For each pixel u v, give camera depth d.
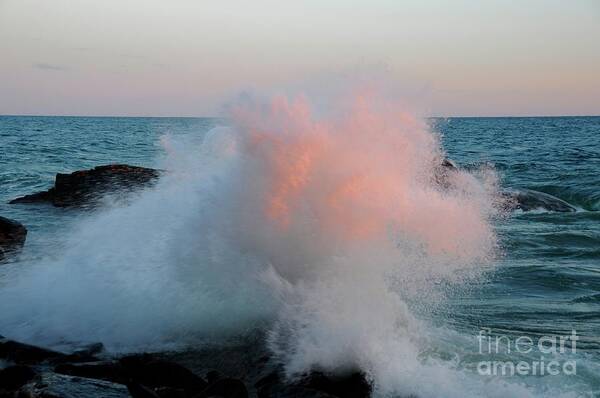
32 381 5.96
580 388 6.72
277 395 6.33
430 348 7.61
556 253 13.97
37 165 33.81
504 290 10.62
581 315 9.41
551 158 43.44
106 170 20.47
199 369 7.21
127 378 6.67
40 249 12.08
